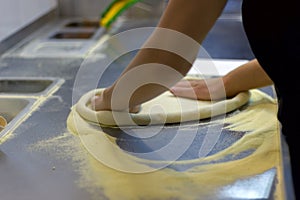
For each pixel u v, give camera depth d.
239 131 0.74
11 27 1.29
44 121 0.79
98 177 0.59
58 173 0.61
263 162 0.63
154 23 1.69
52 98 0.91
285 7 0.59
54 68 1.15
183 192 0.55
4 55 1.27
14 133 0.74
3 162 0.64
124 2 1.54
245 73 0.85
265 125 0.76
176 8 0.65
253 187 0.56
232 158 0.64
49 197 0.55
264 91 0.91
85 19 1.77
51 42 1.42
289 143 0.63
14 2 1.30
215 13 0.65
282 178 0.58
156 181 0.58
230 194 0.55
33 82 1.05
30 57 1.26
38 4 1.55
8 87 1.06
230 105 0.81
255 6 0.61
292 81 0.62
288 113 0.63
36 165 0.63
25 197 0.55
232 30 1.55
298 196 0.55
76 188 0.57
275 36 0.60
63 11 1.81
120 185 0.57
